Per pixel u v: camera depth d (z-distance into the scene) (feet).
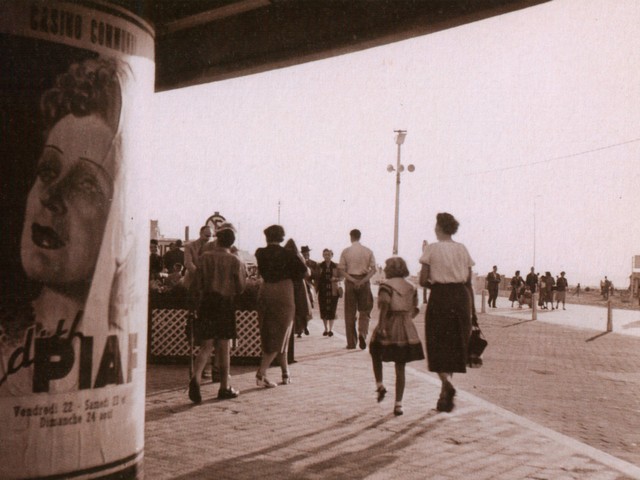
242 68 22.40
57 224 9.16
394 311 24.56
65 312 9.23
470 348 25.02
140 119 10.11
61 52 9.18
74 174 9.29
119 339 9.78
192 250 30.48
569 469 18.02
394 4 19.45
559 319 86.84
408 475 17.20
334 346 46.50
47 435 9.13
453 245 24.67
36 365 9.05
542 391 31.32
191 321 30.58
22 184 8.95
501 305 129.08
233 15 21.80
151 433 20.97
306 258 58.85
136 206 10.04
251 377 32.48
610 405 28.32
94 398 9.50
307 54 21.04
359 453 19.15
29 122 8.99
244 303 36.52
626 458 19.88
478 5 18.40
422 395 28.43
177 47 23.26
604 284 204.44
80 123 9.32
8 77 8.89
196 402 25.89
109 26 9.59
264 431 21.45
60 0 9.16
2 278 8.86
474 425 22.85
